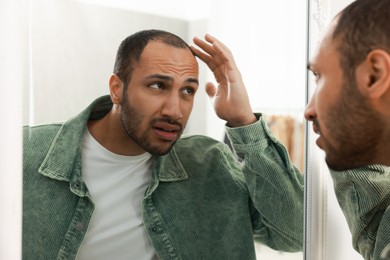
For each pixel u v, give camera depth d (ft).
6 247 2.01
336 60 1.84
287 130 2.71
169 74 2.35
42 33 2.15
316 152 2.72
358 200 2.47
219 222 2.64
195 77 2.43
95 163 2.35
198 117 2.53
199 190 2.62
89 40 2.27
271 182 2.61
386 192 2.36
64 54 2.22
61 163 2.27
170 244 2.51
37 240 2.21
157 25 2.40
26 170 2.19
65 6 2.20
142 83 2.33
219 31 2.56
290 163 2.64
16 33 1.99
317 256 2.77
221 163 2.63
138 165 2.44
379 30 1.69
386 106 1.76
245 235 2.68
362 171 2.40
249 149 2.56
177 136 2.43
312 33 2.70
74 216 2.29
